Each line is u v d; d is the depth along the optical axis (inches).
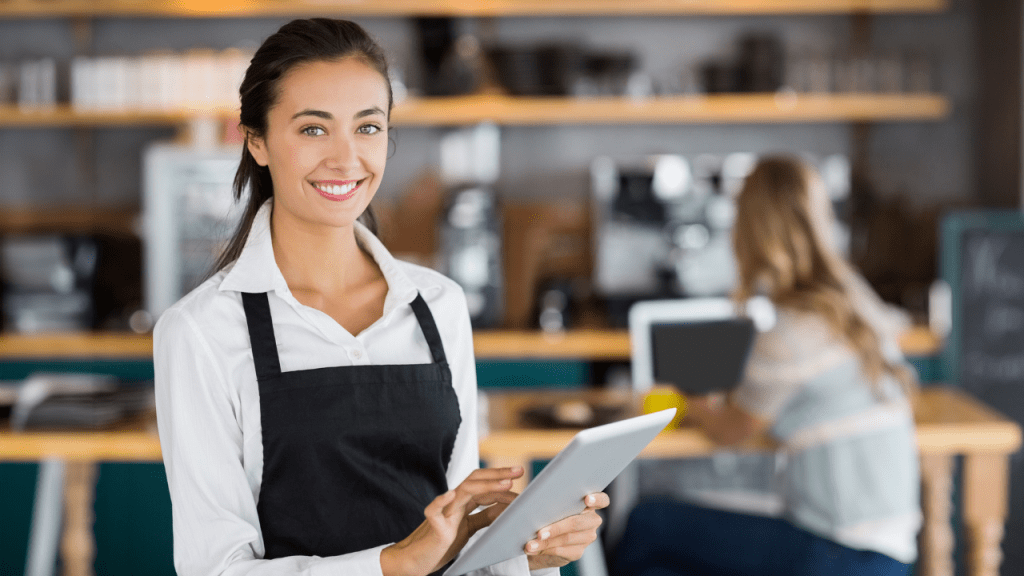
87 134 175.3
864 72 161.3
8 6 162.7
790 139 178.4
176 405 48.8
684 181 157.9
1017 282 143.2
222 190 153.3
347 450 50.4
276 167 50.5
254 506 49.7
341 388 50.5
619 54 163.2
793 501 91.1
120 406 101.3
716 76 161.8
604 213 158.7
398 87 161.2
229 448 49.1
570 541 49.3
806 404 90.9
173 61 158.6
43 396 101.3
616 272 159.5
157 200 152.7
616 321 158.7
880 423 89.4
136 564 128.7
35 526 111.7
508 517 42.1
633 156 178.4
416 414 51.9
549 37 175.3
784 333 90.0
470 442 56.0
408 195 177.2
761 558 88.6
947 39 175.0
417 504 52.2
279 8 162.6
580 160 178.4
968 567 104.1
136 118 159.5
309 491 50.1
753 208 94.7
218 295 51.0
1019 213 145.6
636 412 102.7
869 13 174.7
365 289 54.6
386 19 174.4
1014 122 161.2
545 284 166.1
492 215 157.0
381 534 51.1
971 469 102.4
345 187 50.1
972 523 103.0
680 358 93.8
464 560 44.9
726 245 157.9
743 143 178.7
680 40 176.4
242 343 50.3
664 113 161.2
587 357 151.4
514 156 178.4
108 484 127.9
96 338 149.3
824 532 88.8
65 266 154.5
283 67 49.3
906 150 176.9
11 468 133.9
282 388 49.6
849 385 90.0
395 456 51.9
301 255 53.0
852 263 166.1
